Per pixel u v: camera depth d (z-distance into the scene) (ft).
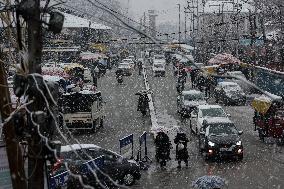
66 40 187.83
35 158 23.90
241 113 123.44
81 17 227.20
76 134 97.14
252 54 159.33
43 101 23.82
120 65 226.99
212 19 252.01
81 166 56.29
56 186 48.29
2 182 32.07
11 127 25.02
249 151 81.41
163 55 305.94
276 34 159.43
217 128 78.23
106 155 61.00
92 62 217.56
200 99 119.44
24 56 24.34
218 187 45.44
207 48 218.38
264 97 91.76
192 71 173.78
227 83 141.90
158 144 71.72
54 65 167.22
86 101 96.37
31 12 23.31
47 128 23.84
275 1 161.58
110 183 60.03
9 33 24.50
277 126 85.97
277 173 66.69
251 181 62.85
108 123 110.22
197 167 71.15
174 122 110.11
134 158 73.87
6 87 25.05
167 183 62.64
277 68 140.46
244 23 224.74
